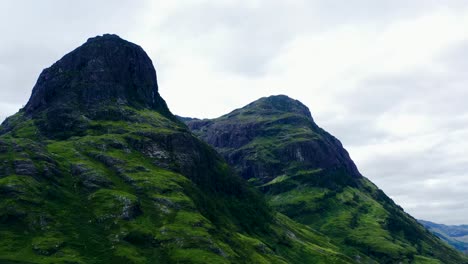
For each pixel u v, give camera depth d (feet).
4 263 611.88
